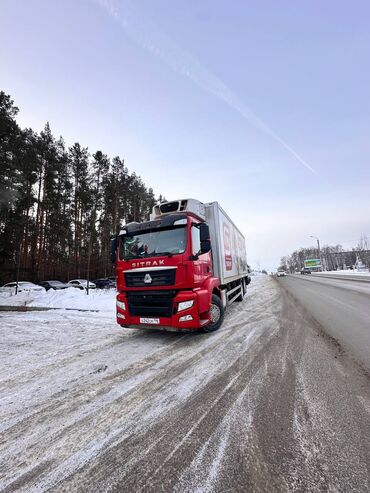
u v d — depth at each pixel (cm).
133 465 200
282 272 4916
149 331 660
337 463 194
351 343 490
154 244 560
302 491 170
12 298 1736
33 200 2412
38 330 727
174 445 220
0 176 2014
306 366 385
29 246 2973
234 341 524
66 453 217
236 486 175
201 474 187
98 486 181
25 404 305
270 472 187
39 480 189
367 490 170
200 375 366
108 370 404
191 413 269
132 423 256
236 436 229
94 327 755
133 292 557
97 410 285
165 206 660
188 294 507
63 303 1366
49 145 2978
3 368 427
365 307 886
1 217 1927
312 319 716
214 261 690
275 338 536
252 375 358
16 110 2127
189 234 537
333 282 2159
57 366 431
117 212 3491
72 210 3275
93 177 3344
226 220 830
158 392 320
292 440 221
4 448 227
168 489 175
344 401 284
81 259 3469
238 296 1020
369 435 226
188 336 581
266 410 269
